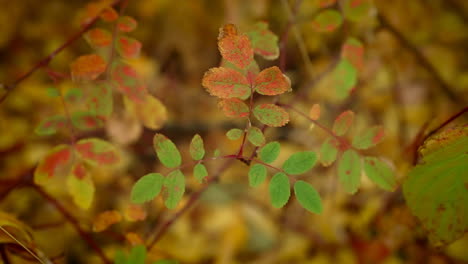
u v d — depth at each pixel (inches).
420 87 39.4
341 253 35.0
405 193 20.7
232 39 20.2
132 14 50.3
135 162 42.7
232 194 45.3
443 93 39.0
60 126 24.0
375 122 37.9
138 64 43.0
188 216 42.8
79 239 33.7
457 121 32.8
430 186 20.6
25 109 42.1
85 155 23.8
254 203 44.6
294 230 40.8
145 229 33.7
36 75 45.9
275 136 45.8
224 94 20.6
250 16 33.6
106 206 37.9
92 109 24.2
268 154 21.3
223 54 20.3
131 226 34.3
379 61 37.6
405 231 30.0
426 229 20.5
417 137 25.1
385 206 31.7
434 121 24.7
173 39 51.5
